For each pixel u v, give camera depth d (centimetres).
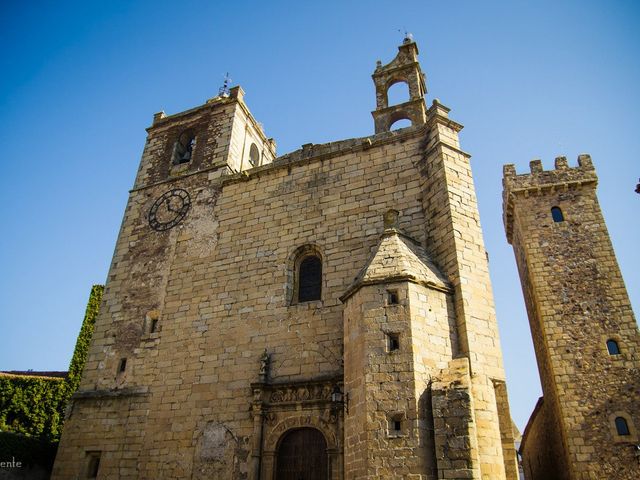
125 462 2191
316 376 2009
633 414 2672
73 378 3422
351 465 1585
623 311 2959
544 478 3656
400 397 1565
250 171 2761
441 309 1809
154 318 2556
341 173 2512
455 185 2164
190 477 2028
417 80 2916
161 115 3494
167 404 2248
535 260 3269
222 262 2545
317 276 2333
